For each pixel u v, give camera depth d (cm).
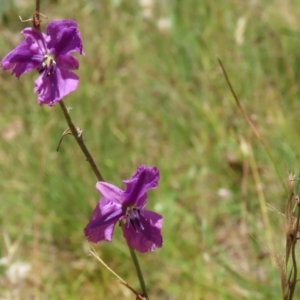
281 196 71
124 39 103
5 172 80
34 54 54
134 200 54
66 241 73
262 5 100
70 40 54
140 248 54
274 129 77
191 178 78
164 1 105
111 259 70
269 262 68
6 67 54
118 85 93
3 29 101
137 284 69
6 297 69
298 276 65
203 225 70
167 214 72
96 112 87
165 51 97
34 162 79
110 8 106
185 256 70
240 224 73
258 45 93
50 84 54
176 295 68
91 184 76
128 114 89
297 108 82
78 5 106
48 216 74
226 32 96
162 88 91
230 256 70
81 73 92
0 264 70
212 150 79
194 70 93
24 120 85
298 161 70
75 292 70
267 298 66
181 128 85
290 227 55
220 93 86
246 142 73
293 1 100
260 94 84
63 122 84
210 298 67
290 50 92
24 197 77
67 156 79
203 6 102
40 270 70
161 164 80
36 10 54
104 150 82
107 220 54
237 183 76
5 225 75
